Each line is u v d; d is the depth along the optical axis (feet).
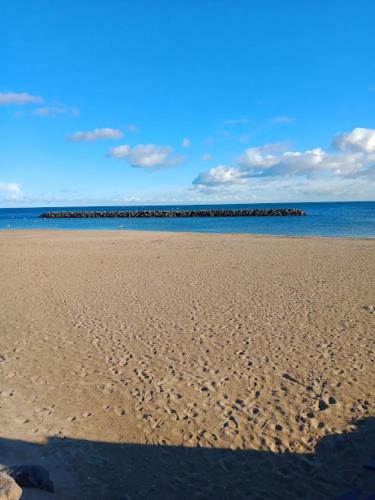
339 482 14.03
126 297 38.99
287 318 31.50
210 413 18.38
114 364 23.57
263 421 17.71
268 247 81.00
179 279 47.50
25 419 17.78
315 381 21.16
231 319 31.48
